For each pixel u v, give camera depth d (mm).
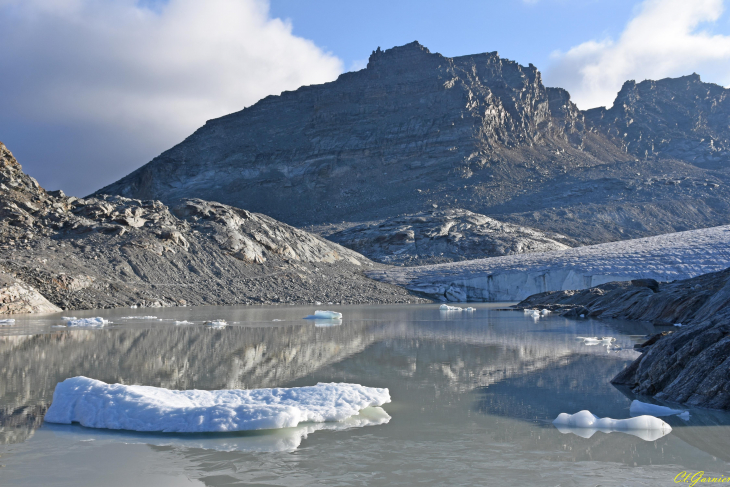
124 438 8336
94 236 54406
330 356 17719
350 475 6676
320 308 50250
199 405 9695
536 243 113562
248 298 56094
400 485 6324
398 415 9805
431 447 7848
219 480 6527
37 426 9047
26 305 37312
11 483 6422
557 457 7398
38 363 15680
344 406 9914
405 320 35344
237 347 19906
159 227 59531
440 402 10891
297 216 189000
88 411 9320
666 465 7051
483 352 18766
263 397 10266
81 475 6699
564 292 51156
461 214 131750
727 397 10164
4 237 48531
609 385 12680
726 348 10930
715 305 20812
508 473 6738
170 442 8133
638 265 66812
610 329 27844
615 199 161250
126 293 47469
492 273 72625
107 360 16359
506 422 9328
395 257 108062
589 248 82062
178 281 54312
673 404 10680
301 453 7570
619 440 8234
